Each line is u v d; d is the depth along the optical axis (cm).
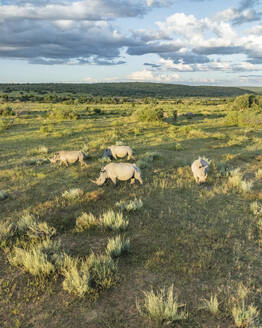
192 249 595
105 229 701
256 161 1468
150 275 508
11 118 3809
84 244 634
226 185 1055
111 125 3169
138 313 416
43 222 730
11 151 1755
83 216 745
